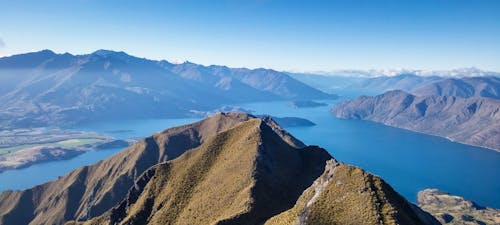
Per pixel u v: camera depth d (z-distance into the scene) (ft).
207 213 596.70
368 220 363.97
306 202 449.89
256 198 574.97
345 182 425.28
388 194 403.95
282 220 449.06
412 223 374.02
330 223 380.17
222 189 638.12
